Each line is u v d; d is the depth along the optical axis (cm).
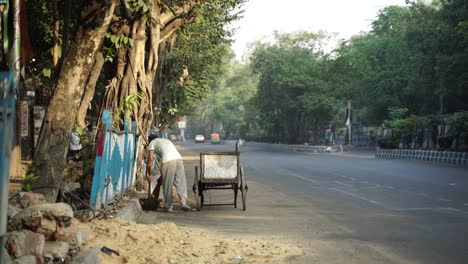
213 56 3294
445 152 3675
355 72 6238
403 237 925
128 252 705
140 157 1620
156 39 1592
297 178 2334
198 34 2975
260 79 7262
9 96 417
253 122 10950
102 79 1920
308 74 6594
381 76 6059
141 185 1633
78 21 819
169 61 2936
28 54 908
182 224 1073
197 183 1334
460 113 4231
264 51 7119
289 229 1018
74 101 811
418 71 4778
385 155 4556
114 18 1277
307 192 1745
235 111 13125
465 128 3991
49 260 532
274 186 1969
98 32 813
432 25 4544
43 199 652
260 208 1355
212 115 13712
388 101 5984
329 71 6450
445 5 4425
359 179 2242
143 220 1116
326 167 3117
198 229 1007
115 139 1115
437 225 1056
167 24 1670
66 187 958
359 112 7656
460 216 1180
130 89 1536
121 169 1238
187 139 16925
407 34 4856
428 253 794
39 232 555
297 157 4638
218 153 1330
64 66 813
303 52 7044
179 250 767
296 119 7756
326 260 747
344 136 7900
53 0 1142
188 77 3128
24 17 889
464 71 4503
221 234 955
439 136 4359
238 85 11975
